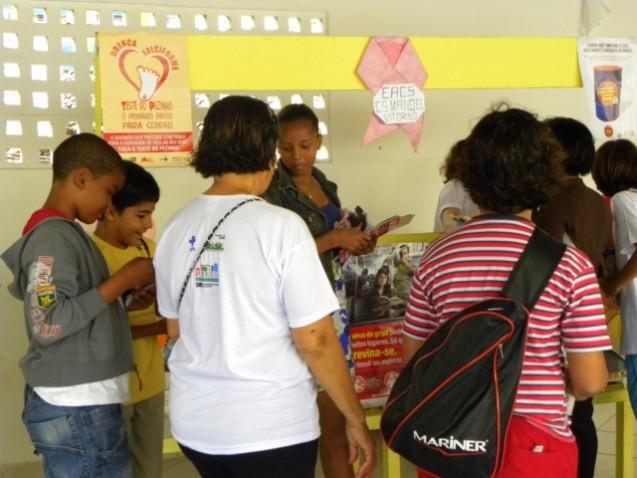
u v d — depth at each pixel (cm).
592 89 261
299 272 145
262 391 146
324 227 231
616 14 399
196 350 150
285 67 230
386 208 372
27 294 176
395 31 362
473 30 375
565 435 144
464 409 138
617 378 283
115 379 188
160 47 215
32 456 333
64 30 316
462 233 149
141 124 214
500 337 137
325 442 231
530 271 140
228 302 146
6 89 312
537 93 392
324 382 151
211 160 153
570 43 259
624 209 255
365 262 260
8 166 315
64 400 178
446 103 377
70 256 177
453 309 146
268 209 149
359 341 261
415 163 374
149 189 218
